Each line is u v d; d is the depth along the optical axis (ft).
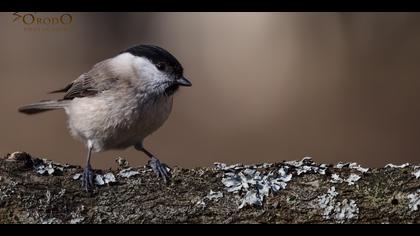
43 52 53.26
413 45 50.03
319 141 41.57
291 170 17.53
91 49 55.21
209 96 49.57
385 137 41.29
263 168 17.71
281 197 16.89
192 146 42.19
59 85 48.34
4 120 43.21
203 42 56.70
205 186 17.21
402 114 43.29
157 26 58.54
